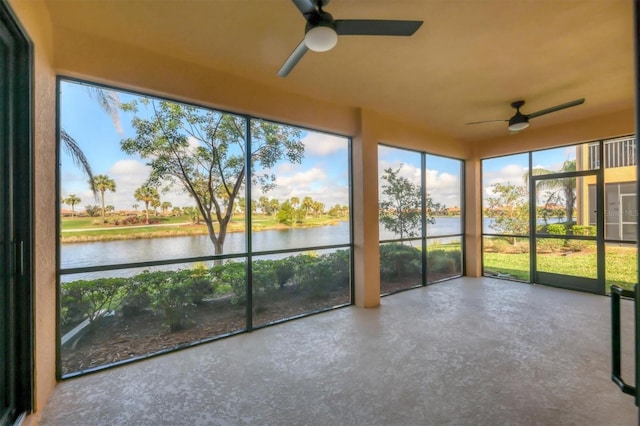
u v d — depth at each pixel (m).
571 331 3.18
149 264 2.83
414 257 5.14
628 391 1.29
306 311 3.87
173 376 2.43
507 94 3.62
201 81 2.93
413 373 2.41
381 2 2.05
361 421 1.88
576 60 2.83
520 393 2.13
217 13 2.18
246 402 2.09
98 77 2.46
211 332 3.15
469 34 2.40
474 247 5.91
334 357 2.70
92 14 2.19
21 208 1.90
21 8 1.76
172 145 2.98
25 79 1.91
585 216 4.73
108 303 2.65
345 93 3.61
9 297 1.81
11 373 1.81
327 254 4.09
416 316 3.72
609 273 4.51
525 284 5.27
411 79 3.23
